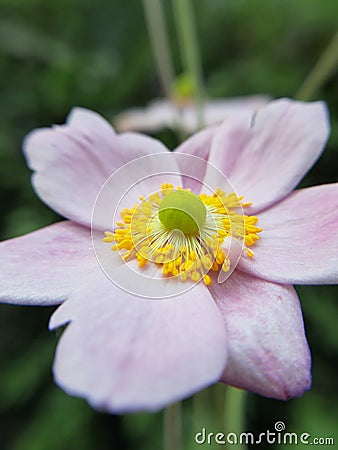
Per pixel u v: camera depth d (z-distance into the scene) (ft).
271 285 0.22
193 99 0.49
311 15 0.57
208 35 0.64
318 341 0.49
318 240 0.22
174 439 0.29
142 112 0.55
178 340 0.19
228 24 0.63
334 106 0.54
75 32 0.68
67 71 0.60
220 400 0.32
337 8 0.56
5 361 0.54
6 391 0.51
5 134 0.60
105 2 0.66
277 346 0.19
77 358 0.18
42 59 0.65
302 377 0.19
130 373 0.17
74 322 0.19
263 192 0.25
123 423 0.49
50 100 0.61
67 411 0.50
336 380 0.49
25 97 0.62
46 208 0.56
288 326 0.20
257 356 0.19
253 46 0.63
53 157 0.26
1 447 0.53
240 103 0.51
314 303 0.48
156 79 0.63
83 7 0.67
